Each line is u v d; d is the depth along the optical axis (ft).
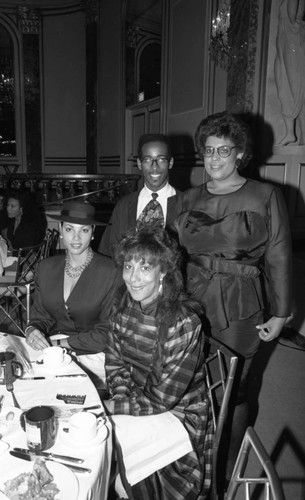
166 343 5.35
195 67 19.99
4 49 35.22
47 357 5.43
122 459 4.91
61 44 35.14
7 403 4.67
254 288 6.35
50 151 36.40
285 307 6.29
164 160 8.04
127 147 30.91
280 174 17.28
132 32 29.45
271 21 16.08
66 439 4.06
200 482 5.15
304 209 17.92
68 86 35.78
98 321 7.38
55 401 4.72
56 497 3.37
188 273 6.61
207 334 6.43
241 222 6.17
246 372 6.66
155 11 30.22
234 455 6.80
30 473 3.49
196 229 6.51
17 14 34.35
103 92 33.53
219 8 17.74
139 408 5.25
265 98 16.62
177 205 7.27
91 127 34.96
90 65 34.35
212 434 5.63
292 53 16.20
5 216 16.55
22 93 35.42
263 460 3.57
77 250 7.13
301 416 8.85
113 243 8.61
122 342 5.84
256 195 6.19
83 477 3.64
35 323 7.36
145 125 28.17
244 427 6.79
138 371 5.74
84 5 33.71
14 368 5.34
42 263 7.52
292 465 7.43
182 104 21.40
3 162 36.17
